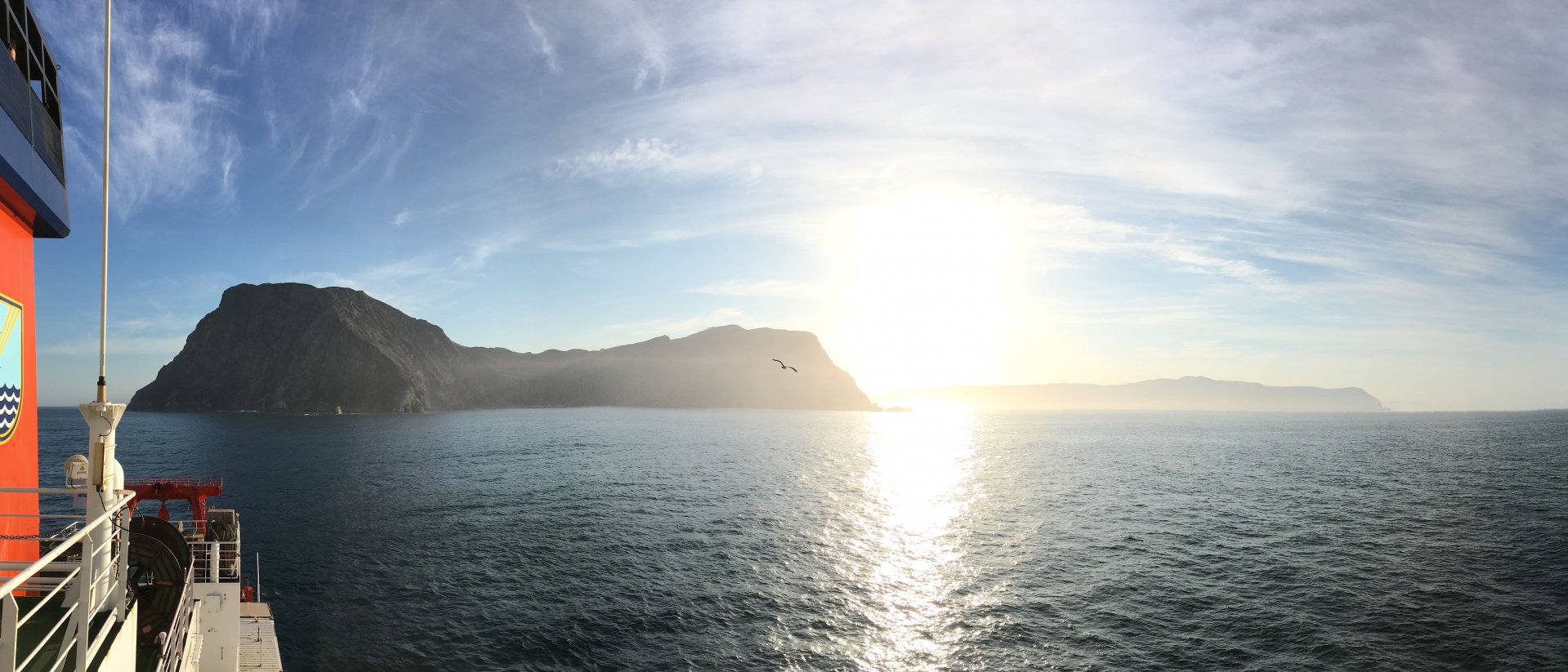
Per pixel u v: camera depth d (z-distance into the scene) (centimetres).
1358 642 3422
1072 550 5372
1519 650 3319
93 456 1184
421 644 3450
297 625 3681
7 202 1377
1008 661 3269
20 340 1459
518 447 14600
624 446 15100
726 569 4809
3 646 703
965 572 4797
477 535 5834
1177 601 4056
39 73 1478
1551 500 7506
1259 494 8144
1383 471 10412
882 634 3597
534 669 3180
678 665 3225
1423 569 4672
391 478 9550
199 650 1644
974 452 15625
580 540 5666
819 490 8931
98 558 1114
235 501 7512
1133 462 12494
